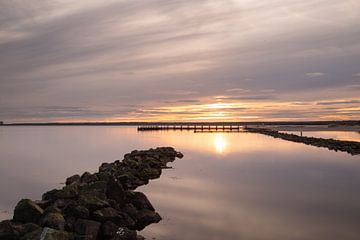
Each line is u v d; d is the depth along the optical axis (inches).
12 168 1438.2
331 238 550.3
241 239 548.4
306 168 1289.4
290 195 837.8
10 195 908.0
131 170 1064.2
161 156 1576.0
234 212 693.3
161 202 775.7
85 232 528.4
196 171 1240.2
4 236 502.0
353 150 1886.1
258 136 3661.4
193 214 679.7
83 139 3681.1
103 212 583.5
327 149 2033.7
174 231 584.7
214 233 573.6
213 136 3799.2
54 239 471.2
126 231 544.1
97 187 682.2
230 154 1823.3
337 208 718.5
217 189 914.1
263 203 763.4
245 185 967.0
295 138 2881.4
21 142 3248.0
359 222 624.7
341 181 1016.2
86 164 1571.1
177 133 4862.2
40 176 1223.5
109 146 2662.4
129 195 682.8
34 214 559.8
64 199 663.1
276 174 1160.2
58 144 2933.1
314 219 644.7
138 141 3196.4
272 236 559.8
